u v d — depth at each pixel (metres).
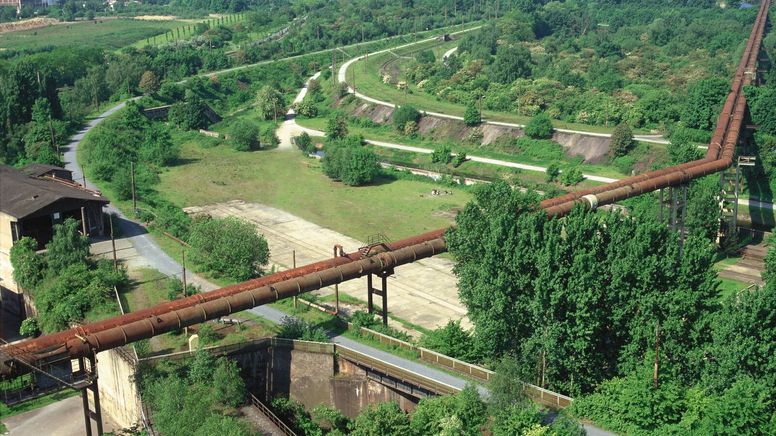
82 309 101.56
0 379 68.94
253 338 91.69
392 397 83.81
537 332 79.56
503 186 96.12
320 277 88.25
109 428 89.06
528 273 81.00
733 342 69.38
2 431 86.62
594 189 114.25
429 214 162.12
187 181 188.50
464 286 87.88
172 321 78.31
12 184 130.38
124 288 108.81
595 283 77.81
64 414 92.44
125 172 168.88
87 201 126.88
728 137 143.62
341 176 188.50
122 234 134.88
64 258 110.62
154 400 78.25
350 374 86.44
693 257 78.00
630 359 77.31
